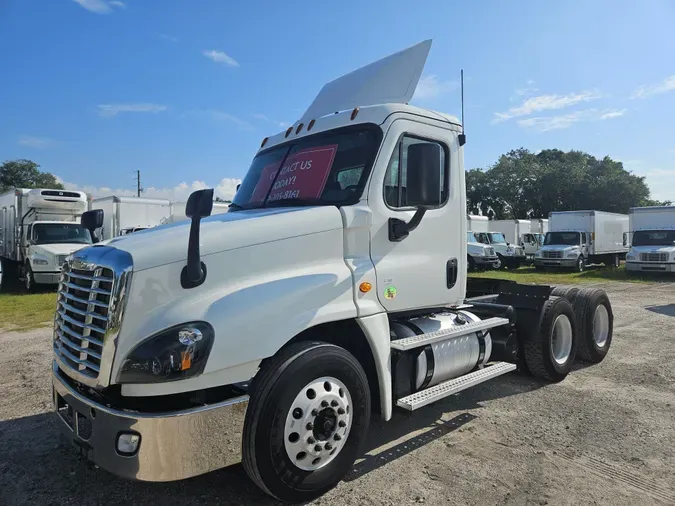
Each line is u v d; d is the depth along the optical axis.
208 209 2.99
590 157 70.19
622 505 3.37
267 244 3.40
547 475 3.76
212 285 3.16
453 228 4.67
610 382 6.09
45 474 3.80
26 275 17.05
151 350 2.86
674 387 5.85
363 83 4.93
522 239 34.50
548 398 5.50
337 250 3.77
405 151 4.23
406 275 4.15
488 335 5.12
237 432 3.06
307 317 3.36
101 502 3.41
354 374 3.53
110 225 23.45
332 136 4.32
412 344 3.98
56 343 3.62
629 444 4.30
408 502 3.38
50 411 5.14
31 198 17.97
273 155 4.74
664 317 10.84
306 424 3.23
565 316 6.16
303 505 3.34
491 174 64.88
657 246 23.75
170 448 2.86
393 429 4.64
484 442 4.35
